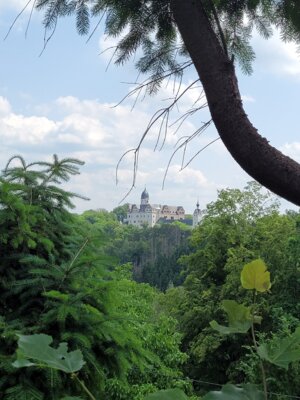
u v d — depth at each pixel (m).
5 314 5.12
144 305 12.36
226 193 29.77
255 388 1.21
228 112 2.60
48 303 4.98
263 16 3.36
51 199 5.78
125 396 8.45
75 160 5.89
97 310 5.04
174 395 1.17
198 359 26.03
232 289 26.03
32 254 5.49
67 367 1.19
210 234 29.62
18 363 1.18
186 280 29.83
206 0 3.21
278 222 27.72
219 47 2.69
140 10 3.16
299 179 2.48
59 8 3.07
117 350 5.15
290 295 23.94
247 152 2.55
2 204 5.16
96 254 5.49
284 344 1.20
